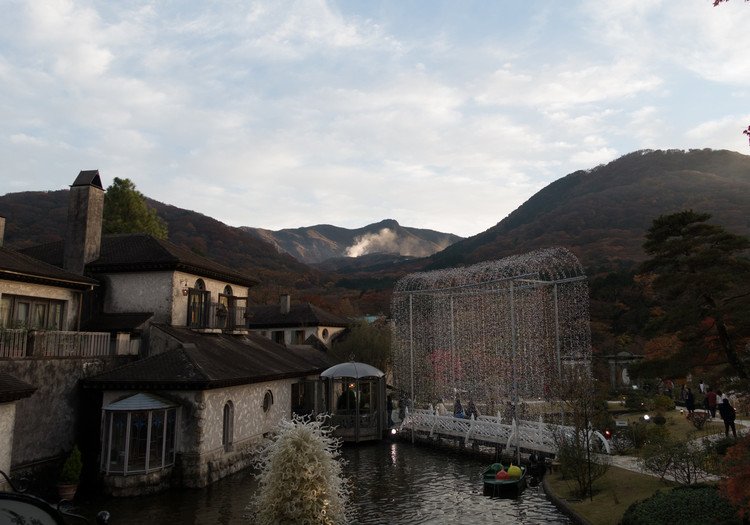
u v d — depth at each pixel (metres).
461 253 146.75
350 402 32.66
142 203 45.62
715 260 19.84
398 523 15.30
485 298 30.66
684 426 25.78
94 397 19.80
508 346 29.41
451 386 32.38
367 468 23.27
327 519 11.77
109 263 25.66
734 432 19.94
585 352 27.53
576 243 107.56
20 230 92.81
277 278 115.12
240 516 15.41
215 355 22.92
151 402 18.11
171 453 18.69
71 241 25.86
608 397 38.34
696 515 10.85
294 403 32.34
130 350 22.55
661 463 16.11
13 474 15.99
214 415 19.98
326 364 37.50
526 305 29.38
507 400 28.53
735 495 8.59
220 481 19.64
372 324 50.28
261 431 24.61
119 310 25.72
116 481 17.22
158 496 17.48
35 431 17.05
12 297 19.41
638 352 49.03
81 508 16.05
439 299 34.47
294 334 52.66
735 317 17.36
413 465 23.86
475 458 25.16
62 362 18.42
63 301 21.86
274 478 11.81
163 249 26.70
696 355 18.62
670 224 21.38
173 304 25.31
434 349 34.34
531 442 23.09
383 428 30.92
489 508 16.66
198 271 27.19
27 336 17.84
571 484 17.78
